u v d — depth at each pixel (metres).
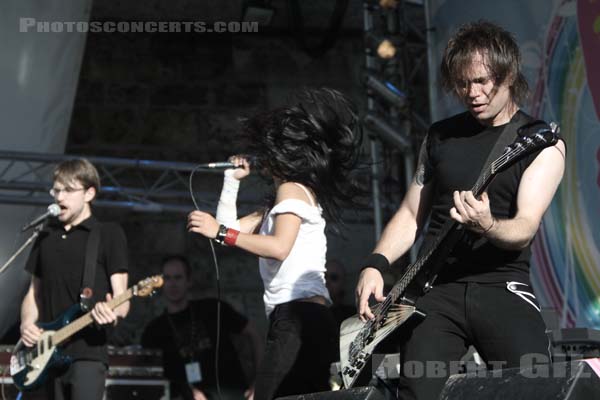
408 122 11.44
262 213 6.04
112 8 14.08
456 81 4.43
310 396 4.75
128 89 14.20
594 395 3.57
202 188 13.84
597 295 7.66
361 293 4.71
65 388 7.47
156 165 11.39
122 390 9.55
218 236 5.32
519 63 4.42
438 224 4.64
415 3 11.80
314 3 14.57
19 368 7.52
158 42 14.41
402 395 4.56
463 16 9.94
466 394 3.99
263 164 5.80
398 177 12.02
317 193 5.71
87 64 14.15
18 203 10.80
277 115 5.76
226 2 14.24
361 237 13.95
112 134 14.02
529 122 4.46
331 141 5.76
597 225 7.73
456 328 4.50
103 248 7.62
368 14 11.89
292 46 14.66
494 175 4.23
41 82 10.97
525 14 8.91
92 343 7.41
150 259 13.70
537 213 4.23
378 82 11.39
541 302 8.41
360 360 4.80
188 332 10.29
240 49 14.57
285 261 5.48
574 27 8.16
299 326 5.36
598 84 7.80
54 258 7.59
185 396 10.09
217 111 14.34
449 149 4.64
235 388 10.27
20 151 10.80
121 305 7.49
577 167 8.00
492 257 4.43
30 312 7.65
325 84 14.65
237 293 13.78
